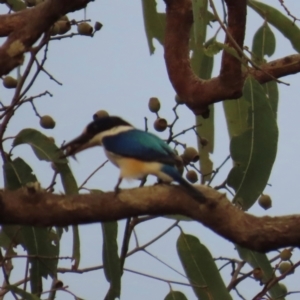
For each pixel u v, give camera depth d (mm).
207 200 7727
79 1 9344
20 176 10430
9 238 11406
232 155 10172
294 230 7559
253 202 10094
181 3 11008
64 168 10688
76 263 11023
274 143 10172
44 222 7758
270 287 10555
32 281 10734
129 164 9945
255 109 10305
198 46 9727
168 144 10914
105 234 10656
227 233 7750
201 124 11328
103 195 7824
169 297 10945
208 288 11023
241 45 9883
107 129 10625
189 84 10727
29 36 9305
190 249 11094
